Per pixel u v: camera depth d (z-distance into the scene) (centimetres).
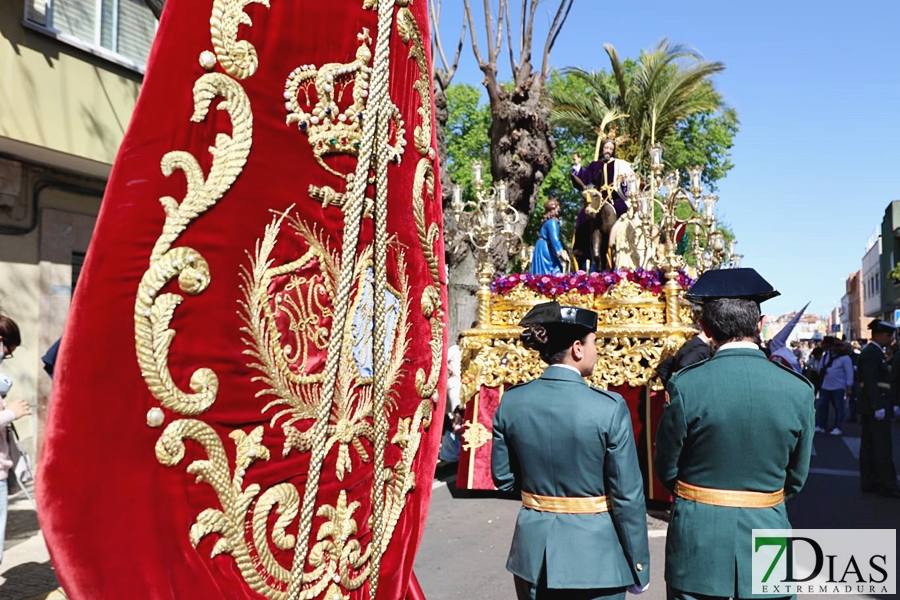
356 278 147
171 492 108
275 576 123
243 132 118
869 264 5241
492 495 804
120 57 859
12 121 731
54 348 439
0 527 436
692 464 295
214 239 114
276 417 125
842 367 1416
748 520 280
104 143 841
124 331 101
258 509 121
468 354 812
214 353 113
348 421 144
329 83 136
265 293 123
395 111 163
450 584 512
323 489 136
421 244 177
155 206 105
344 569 142
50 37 773
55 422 94
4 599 449
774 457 283
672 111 1805
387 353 159
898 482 923
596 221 873
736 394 283
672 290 716
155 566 104
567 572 277
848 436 1411
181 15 110
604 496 289
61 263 874
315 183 135
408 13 168
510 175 1204
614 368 731
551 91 2136
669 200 738
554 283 773
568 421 287
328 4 138
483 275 814
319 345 135
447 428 938
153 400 105
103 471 99
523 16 1210
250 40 120
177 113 109
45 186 851
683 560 290
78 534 96
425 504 182
